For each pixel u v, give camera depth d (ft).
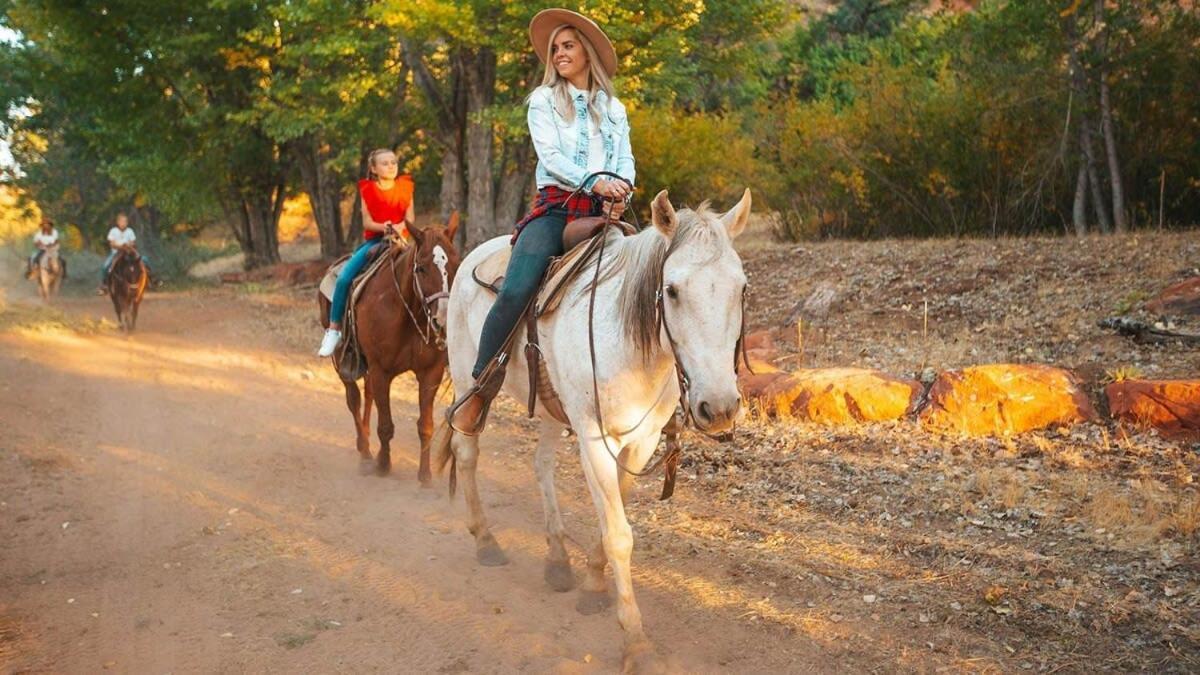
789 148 51.31
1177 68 37.68
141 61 73.51
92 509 19.93
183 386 33.91
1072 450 20.30
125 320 50.42
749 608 14.76
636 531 18.15
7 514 19.52
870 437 22.35
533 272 14.14
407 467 23.31
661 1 43.62
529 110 14.56
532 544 17.83
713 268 10.97
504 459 23.54
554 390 14.08
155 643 13.85
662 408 12.96
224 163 80.74
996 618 14.07
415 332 21.18
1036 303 30.60
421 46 55.52
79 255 95.04
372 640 13.97
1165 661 12.66
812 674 12.85
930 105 45.42
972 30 42.75
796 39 86.48
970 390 22.53
